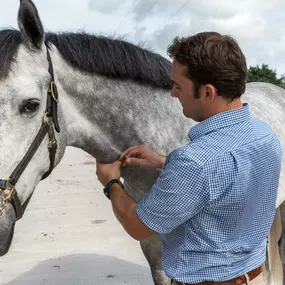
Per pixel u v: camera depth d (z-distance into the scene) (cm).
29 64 189
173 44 162
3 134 180
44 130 195
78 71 218
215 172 149
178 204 151
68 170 1140
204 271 159
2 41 187
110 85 226
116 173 215
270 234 304
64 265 467
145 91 237
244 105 161
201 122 159
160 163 218
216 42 149
